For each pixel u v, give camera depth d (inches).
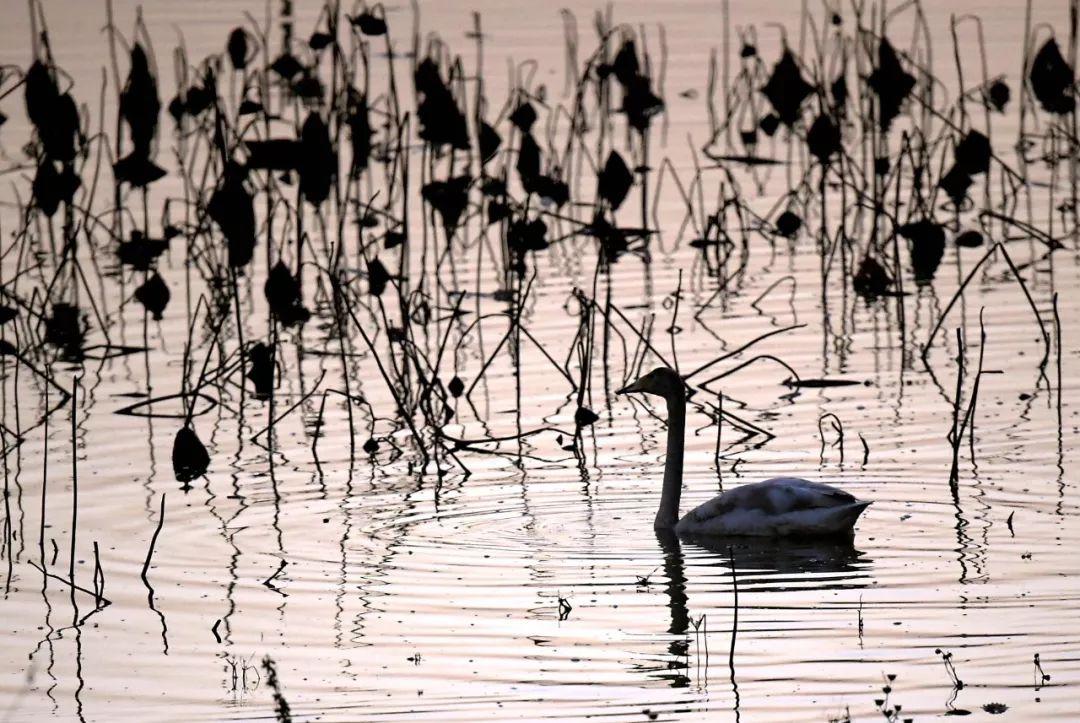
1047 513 516.1
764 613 452.4
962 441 586.6
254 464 600.7
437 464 586.2
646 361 703.7
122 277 853.2
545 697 405.7
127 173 780.6
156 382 701.9
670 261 852.6
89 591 487.8
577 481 575.8
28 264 865.5
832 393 652.1
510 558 503.8
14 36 1208.8
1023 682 400.8
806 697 398.9
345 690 414.9
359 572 495.5
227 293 786.8
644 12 1304.1
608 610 459.8
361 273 759.1
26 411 666.2
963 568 476.1
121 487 577.0
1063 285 781.9
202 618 464.8
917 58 1141.1
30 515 553.3
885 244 807.7
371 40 1202.0
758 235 894.4
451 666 426.6
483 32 1235.2
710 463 583.5
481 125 812.0
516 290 800.9
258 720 400.8
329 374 709.3
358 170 877.8
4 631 459.2
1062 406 617.0
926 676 407.2
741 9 1307.8
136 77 821.9
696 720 388.5
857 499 531.8
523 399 667.4
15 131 1069.1
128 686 422.6
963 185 816.3
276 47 1171.9
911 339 715.4
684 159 1017.5
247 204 703.7
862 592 462.9
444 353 729.6
